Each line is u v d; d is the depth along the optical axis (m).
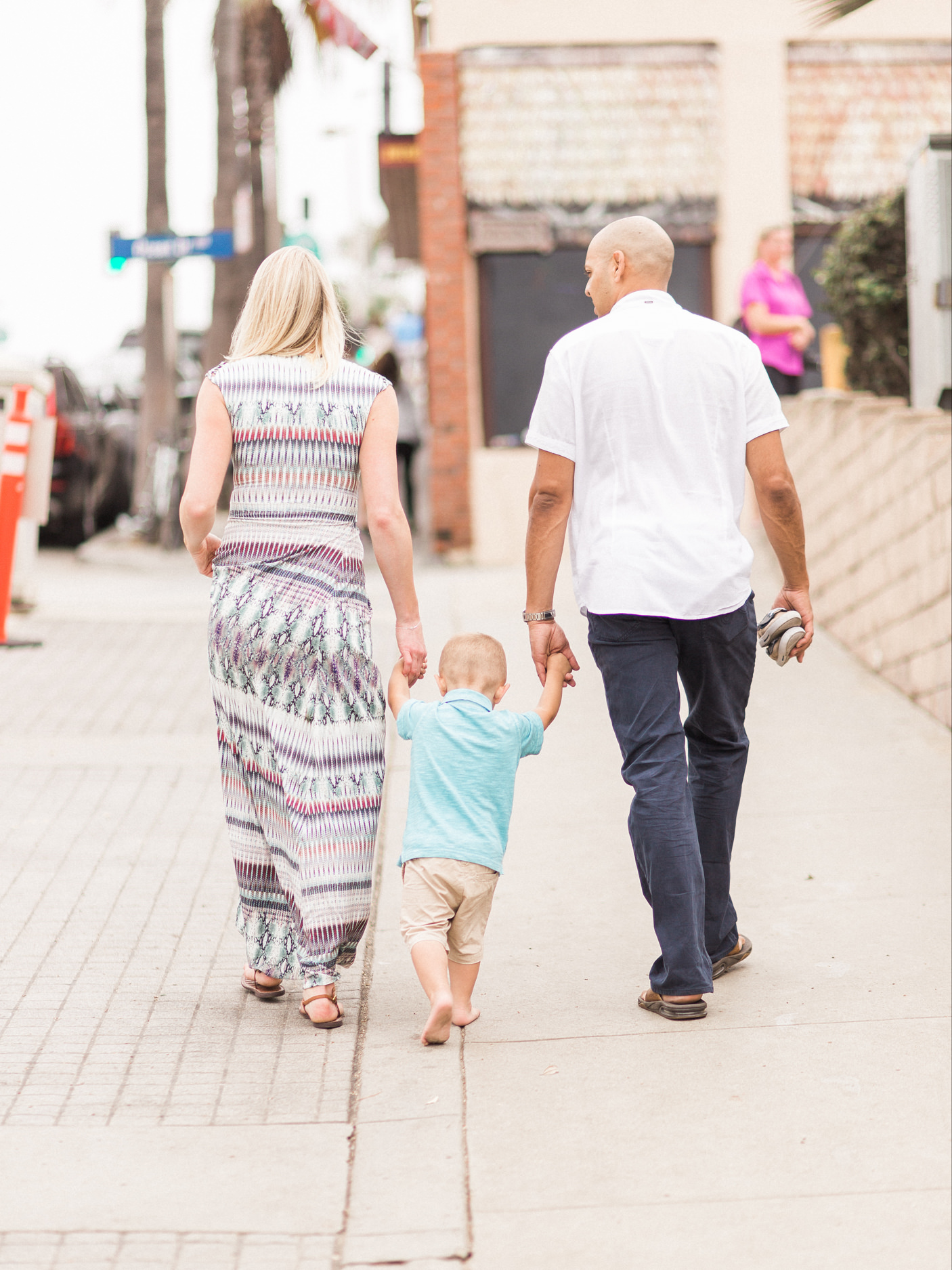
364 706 6.02
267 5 29.73
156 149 26.19
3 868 8.10
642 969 6.71
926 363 11.95
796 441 15.08
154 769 10.00
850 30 19.11
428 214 19.08
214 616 5.97
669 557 5.85
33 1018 6.23
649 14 18.95
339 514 6.02
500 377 19.56
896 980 6.45
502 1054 5.86
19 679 12.59
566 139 19.02
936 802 8.87
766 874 7.84
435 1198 4.79
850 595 13.00
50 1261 4.41
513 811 9.09
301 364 6.00
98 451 25.56
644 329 5.92
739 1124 5.24
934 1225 4.57
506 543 19.56
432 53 18.89
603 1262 4.42
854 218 13.67
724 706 6.19
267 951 6.24
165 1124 5.29
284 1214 4.69
